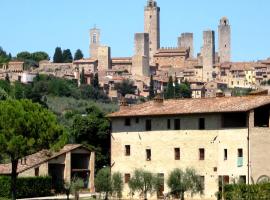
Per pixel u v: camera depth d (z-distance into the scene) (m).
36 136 187.38
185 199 185.75
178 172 184.00
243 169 178.62
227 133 182.00
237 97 189.50
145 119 197.38
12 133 183.75
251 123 179.00
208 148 185.25
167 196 184.88
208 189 184.12
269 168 180.75
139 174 190.12
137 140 198.50
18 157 187.00
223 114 183.12
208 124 185.62
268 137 180.88
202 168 185.75
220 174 182.62
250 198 162.50
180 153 190.12
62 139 191.38
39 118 188.38
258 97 185.38
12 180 189.12
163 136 193.50
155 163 194.62
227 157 181.75
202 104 191.25
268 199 161.62
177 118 191.38
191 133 188.38
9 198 197.38
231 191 166.88
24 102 194.62
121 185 193.88
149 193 192.12
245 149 178.75
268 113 181.75
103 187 194.12
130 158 199.38
